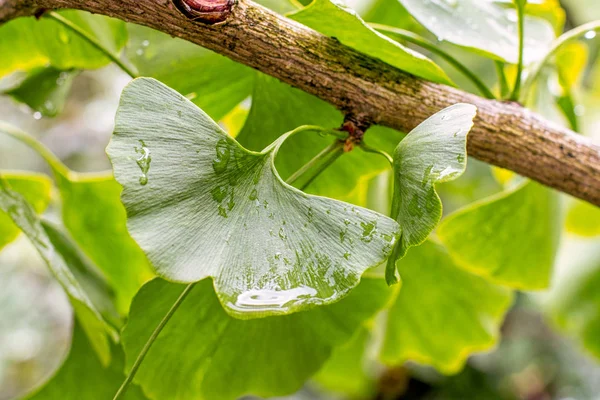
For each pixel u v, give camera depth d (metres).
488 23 0.54
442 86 0.51
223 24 0.48
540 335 1.44
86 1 0.48
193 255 0.43
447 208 1.23
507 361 1.38
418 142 0.44
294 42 0.49
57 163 0.58
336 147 0.49
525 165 0.52
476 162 1.16
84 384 0.57
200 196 0.44
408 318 0.73
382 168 0.55
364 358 0.83
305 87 0.49
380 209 0.66
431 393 1.35
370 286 0.53
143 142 0.44
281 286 0.43
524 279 0.62
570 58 0.67
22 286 1.52
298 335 0.53
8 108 1.51
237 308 0.42
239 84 0.54
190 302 0.49
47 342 1.53
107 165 1.45
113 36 0.58
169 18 0.47
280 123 0.53
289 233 0.44
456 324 0.73
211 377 0.52
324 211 0.44
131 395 0.55
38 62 0.60
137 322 0.49
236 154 0.45
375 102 0.50
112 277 0.62
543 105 0.67
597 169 0.52
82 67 0.59
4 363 1.47
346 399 1.31
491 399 1.34
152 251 0.43
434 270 0.68
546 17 0.66
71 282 0.51
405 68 0.50
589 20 1.20
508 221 0.59
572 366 1.43
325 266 0.43
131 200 0.43
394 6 0.64
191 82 0.53
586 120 0.91
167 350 0.50
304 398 1.39
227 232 0.44
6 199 0.51
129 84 0.44
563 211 0.65
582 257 0.90
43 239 0.51
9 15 0.49
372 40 0.48
